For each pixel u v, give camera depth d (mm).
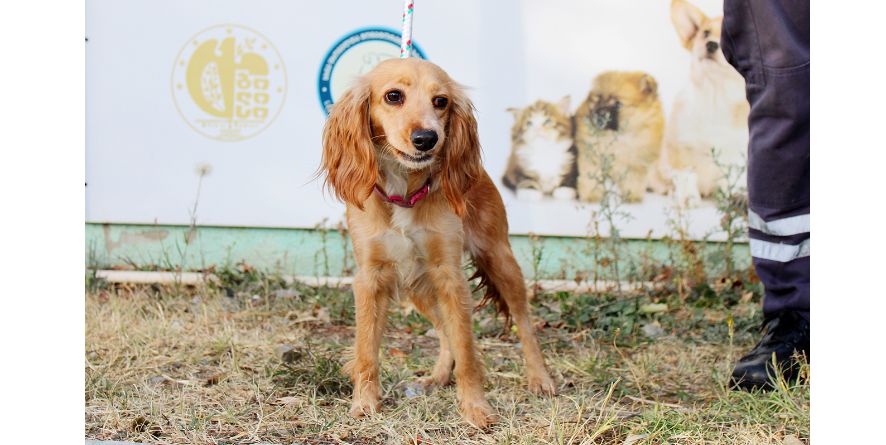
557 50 4754
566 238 4879
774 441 2791
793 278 3324
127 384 3352
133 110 4855
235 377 3430
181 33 4812
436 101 2988
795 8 3148
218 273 4797
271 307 4484
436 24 4738
